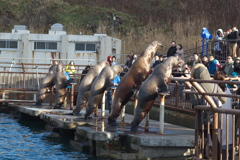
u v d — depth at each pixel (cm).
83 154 1277
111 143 1212
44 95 2167
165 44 3988
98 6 5309
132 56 2203
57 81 2011
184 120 1450
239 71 1619
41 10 5159
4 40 3341
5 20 5053
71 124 1470
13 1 5356
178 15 4891
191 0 5122
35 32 4769
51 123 1800
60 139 1559
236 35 2009
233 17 4350
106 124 1432
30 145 1436
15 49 3344
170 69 1198
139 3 5388
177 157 1147
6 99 2461
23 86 2498
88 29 4753
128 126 1402
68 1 5478
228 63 1648
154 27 4653
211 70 1684
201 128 915
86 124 1470
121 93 1348
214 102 936
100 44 3281
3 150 1344
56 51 3325
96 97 1553
